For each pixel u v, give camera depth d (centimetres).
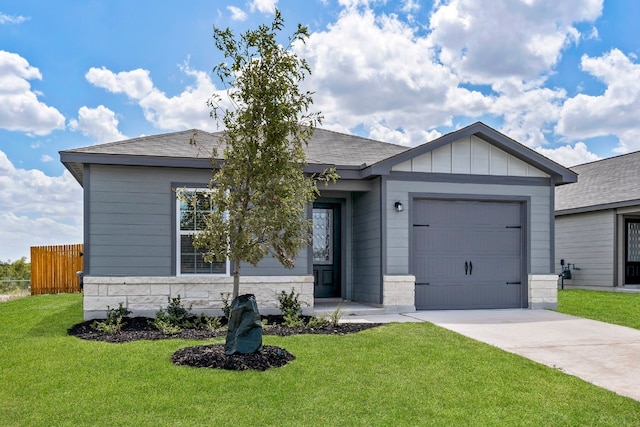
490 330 838
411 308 1062
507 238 1141
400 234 1072
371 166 1037
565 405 486
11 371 570
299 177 624
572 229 1820
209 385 511
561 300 1292
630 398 510
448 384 536
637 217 1708
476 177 1116
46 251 1642
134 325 873
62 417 438
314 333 786
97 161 925
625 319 973
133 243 953
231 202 602
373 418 443
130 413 445
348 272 1238
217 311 970
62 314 1016
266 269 998
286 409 458
